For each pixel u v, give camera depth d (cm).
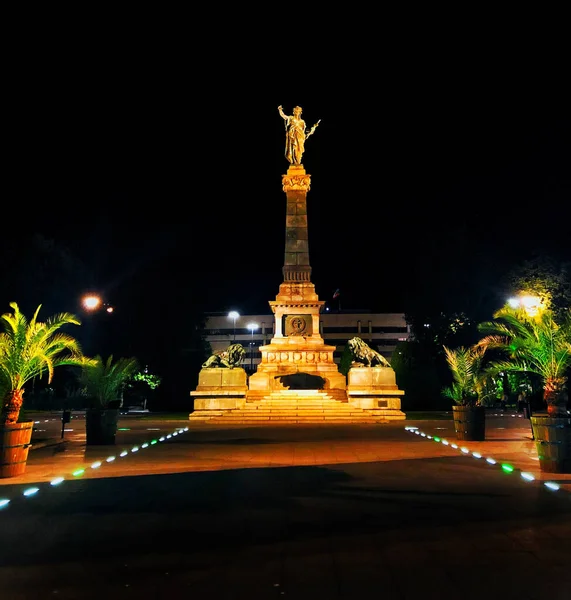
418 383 5103
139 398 5988
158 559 688
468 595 572
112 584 607
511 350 1691
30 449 1900
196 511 941
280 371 3934
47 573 643
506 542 752
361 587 595
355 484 1191
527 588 590
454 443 2048
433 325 5538
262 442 2139
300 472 1366
